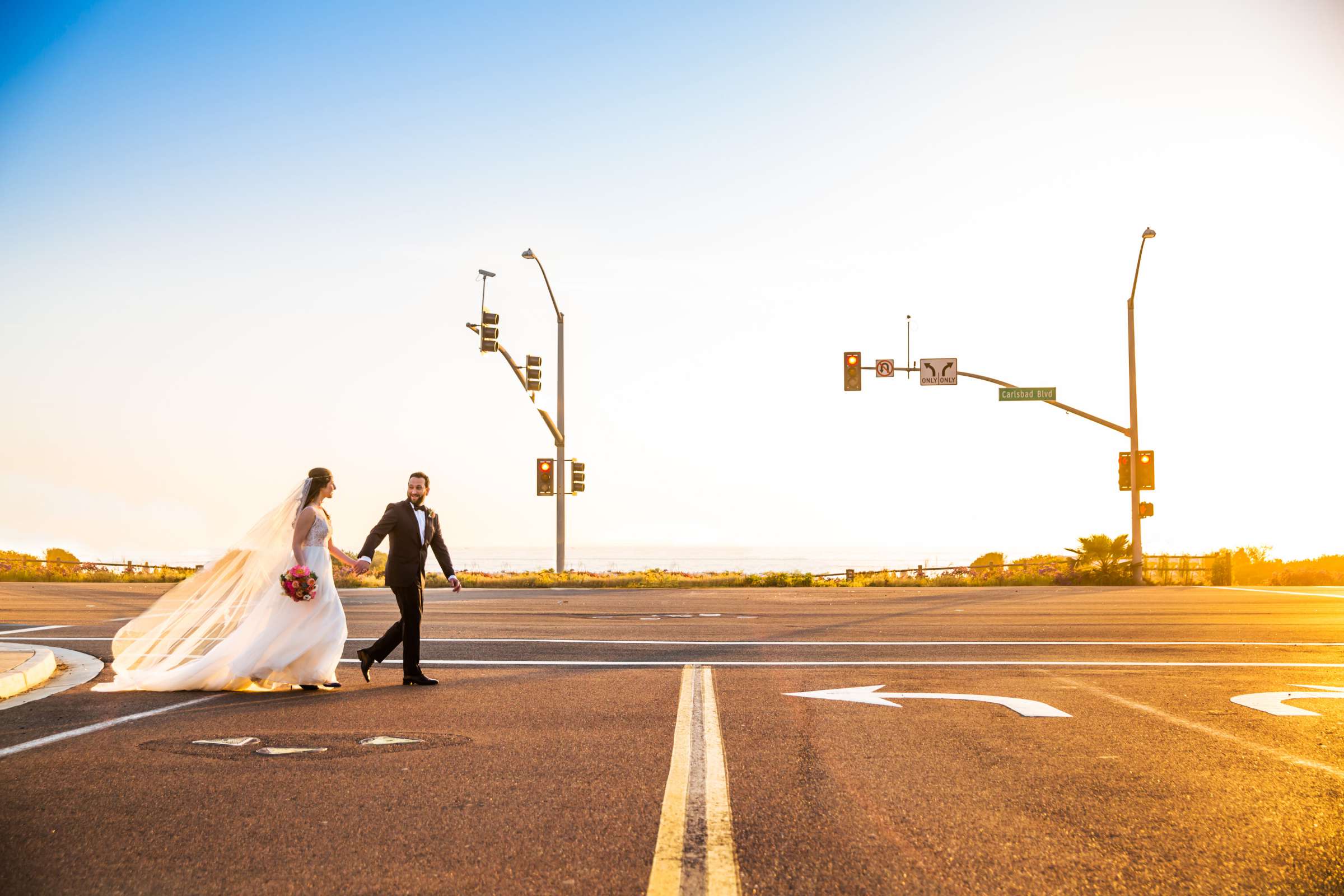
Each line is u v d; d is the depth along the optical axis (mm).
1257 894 4348
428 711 8562
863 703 8977
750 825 5309
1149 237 34344
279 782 6141
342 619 9906
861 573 39938
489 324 30391
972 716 8336
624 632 15375
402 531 10148
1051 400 35031
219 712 8492
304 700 9109
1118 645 13703
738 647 13375
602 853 4855
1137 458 34594
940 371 35031
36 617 18062
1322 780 6258
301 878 4520
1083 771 6480
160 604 9898
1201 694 9461
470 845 4973
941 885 4438
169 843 4980
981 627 16297
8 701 9023
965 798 5828
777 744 7270
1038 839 5078
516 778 6273
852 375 34906
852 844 4984
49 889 4379
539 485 35375
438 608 20875
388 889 4395
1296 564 40594
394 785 6082
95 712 8492
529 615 18766
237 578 9805
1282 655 12531
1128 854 4848
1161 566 35188
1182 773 6406
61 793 5887
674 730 7758
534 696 9320
